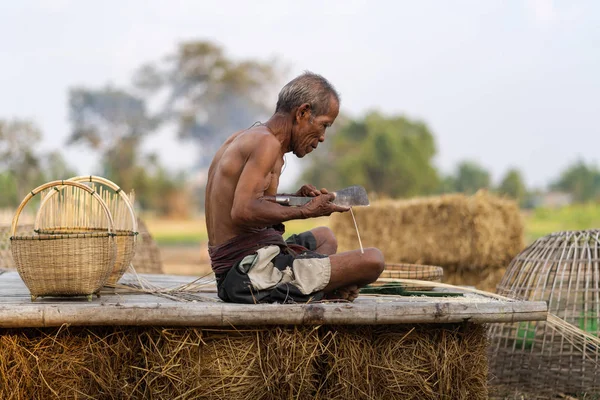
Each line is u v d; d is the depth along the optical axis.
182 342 3.32
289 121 3.63
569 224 27.36
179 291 4.31
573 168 59.81
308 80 3.64
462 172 68.00
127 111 60.06
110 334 3.40
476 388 3.68
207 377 3.33
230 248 3.65
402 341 3.50
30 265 3.60
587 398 4.55
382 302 3.63
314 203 3.50
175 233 42.69
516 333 4.83
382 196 9.39
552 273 4.90
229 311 3.28
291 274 3.59
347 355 3.41
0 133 43.28
